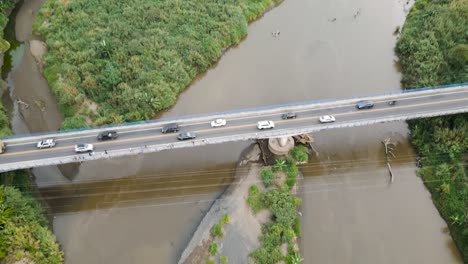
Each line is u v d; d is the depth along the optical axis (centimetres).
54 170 10400
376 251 9169
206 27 13750
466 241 9119
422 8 15025
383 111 10356
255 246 8856
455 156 10238
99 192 10062
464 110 10225
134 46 12738
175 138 9800
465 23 13350
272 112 10419
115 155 9462
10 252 8294
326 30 14800
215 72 13175
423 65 12225
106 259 9031
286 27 14875
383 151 10894
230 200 9656
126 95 11494
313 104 10544
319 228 9450
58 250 8925
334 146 10975
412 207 9912
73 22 13812
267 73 13175
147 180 10275
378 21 15238
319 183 10238
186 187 10138
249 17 14775
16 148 9612
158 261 8975
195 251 8906
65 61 12550
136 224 9550
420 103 10538
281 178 9994
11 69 13138
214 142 9700
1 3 14475
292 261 8562
